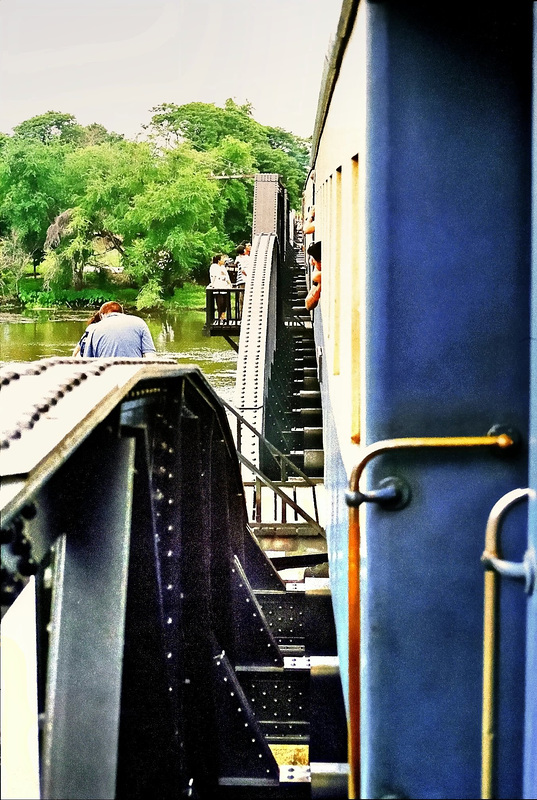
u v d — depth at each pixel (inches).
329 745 157.9
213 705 157.6
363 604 96.1
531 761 72.6
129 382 98.2
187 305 2854.3
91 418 83.1
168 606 131.8
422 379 93.4
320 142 304.0
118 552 95.3
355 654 90.4
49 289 2881.4
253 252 720.3
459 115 91.8
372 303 93.2
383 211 92.5
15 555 72.1
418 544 92.7
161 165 3002.0
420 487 92.3
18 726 81.0
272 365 648.4
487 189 92.3
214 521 198.1
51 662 88.9
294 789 164.4
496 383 93.3
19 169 2979.8
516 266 92.7
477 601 92.7
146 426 121.0
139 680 113.9
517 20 91.1
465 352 93.2
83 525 95.7
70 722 89.9
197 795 154.6
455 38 91.2
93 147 3088.1
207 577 166.9
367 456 89.8
